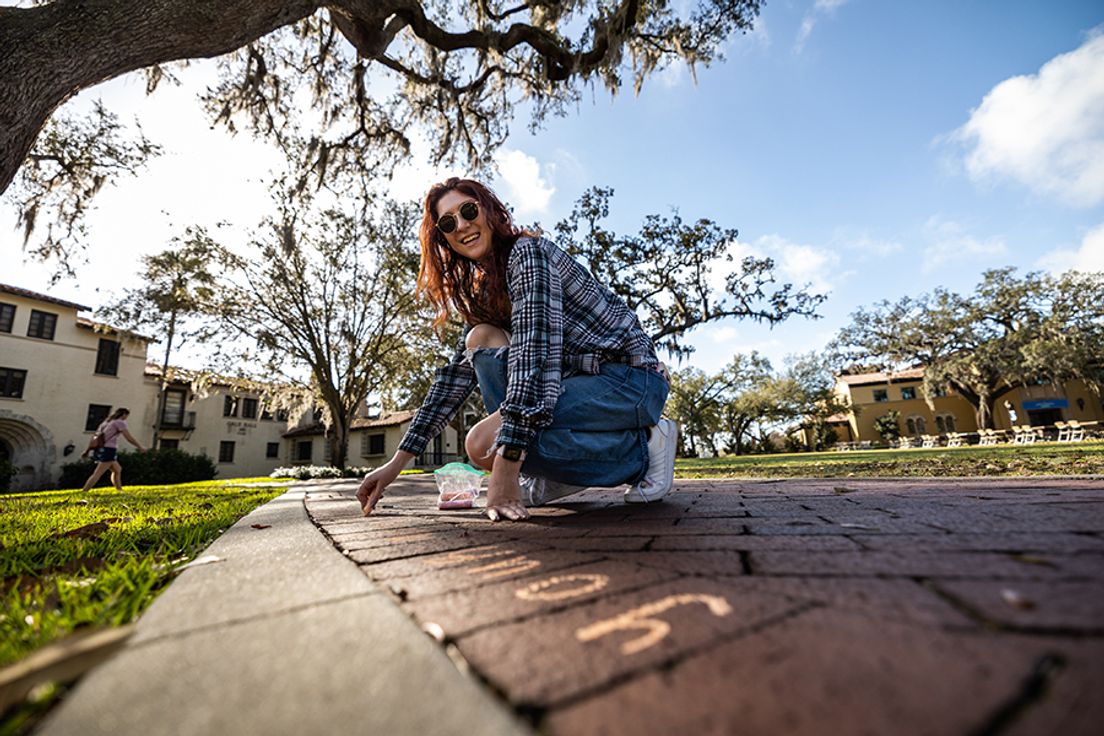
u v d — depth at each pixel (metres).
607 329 1.82
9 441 18.69
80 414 19.98
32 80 2.99
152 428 23.17
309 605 0.67
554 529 1.40
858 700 0.38
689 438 37.78
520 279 1.64
